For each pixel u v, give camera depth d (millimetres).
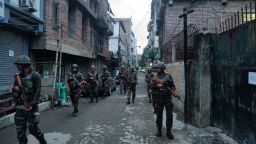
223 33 7930
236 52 7043
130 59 102562
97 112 12336
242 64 6699
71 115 11508
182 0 22453
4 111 9594
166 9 22688
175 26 22516
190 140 7496
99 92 19547
